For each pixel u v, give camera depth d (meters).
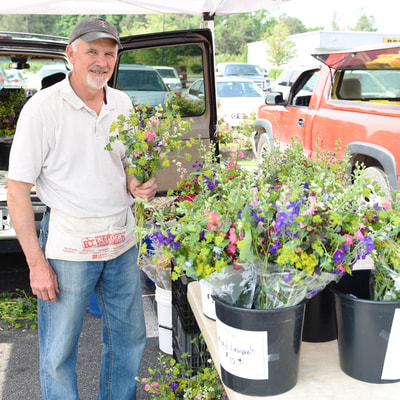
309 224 1.47
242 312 1.47
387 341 1.49
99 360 3.45
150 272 3.32
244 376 1.52
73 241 2.28
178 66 4.99
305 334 1.80
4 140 4.96
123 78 4.94
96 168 2.28
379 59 5.34
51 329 2.37
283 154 2.56
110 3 6.29
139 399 3.01
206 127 5.10
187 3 5.35
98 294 2.56
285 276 1.47
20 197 2.19
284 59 29.11
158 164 2.24
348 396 1.49
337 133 5.65
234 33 73.94
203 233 1.54
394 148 4.77
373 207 1.68
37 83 5.37
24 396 3.08
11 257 5.31
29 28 52.88
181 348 2.81
